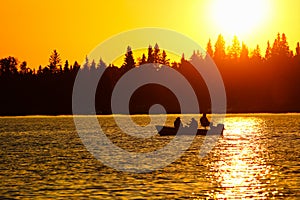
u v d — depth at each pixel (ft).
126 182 182.91
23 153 275.39
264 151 277.85
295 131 416.26
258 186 175.63
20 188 173.47
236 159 245.04
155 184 179.22
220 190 169.78
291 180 185.37
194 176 194.80
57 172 205.16
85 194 164.35
